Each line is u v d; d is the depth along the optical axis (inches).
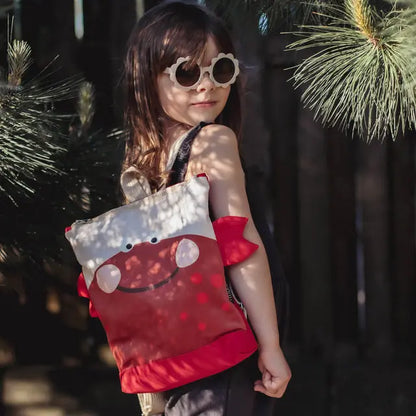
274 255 64.8
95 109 106.0
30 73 110.0
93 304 59.4
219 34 62.9
